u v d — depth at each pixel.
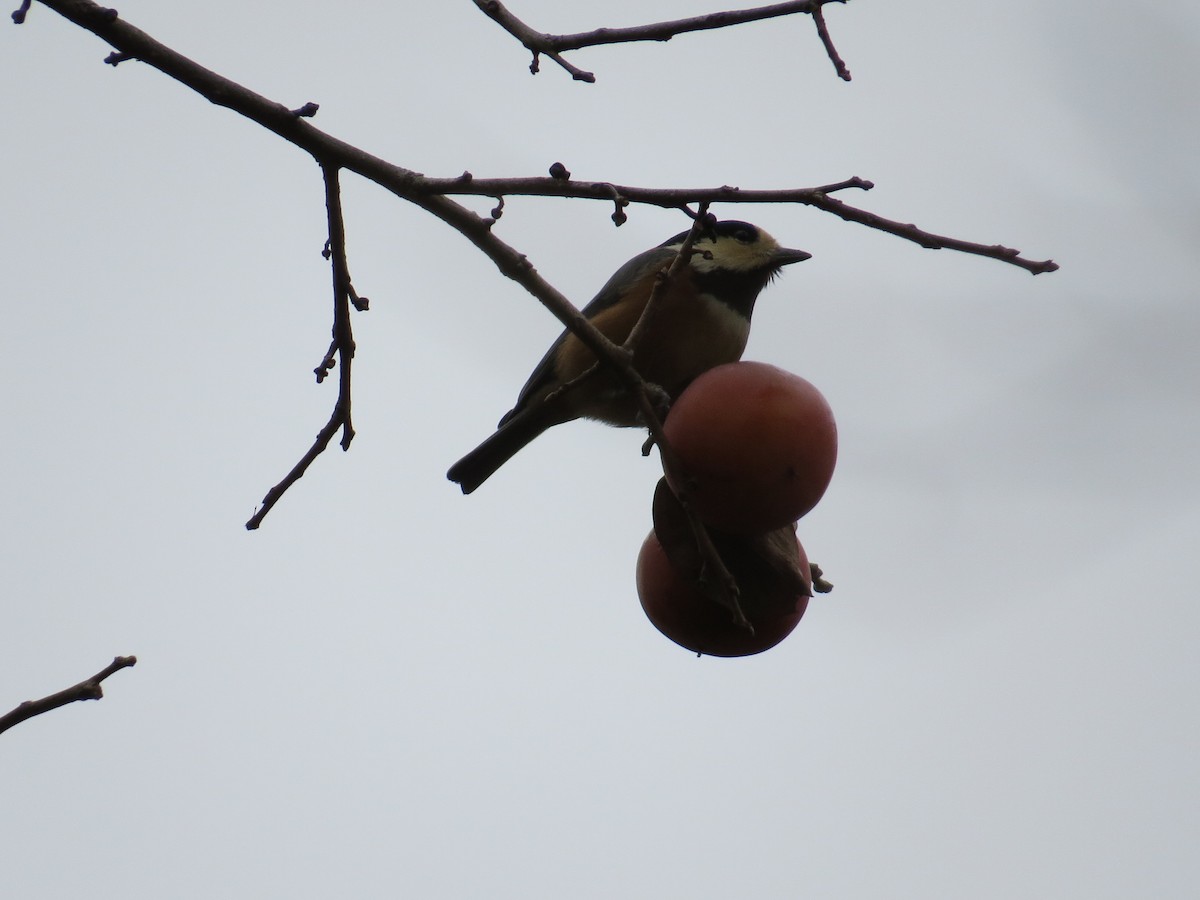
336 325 6.64
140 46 5.82
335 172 6.14
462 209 5.78
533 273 5.67
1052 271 5.52
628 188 5.69
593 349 5.71
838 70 5.67
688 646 6.19
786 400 5.59
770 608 5.90
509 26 6.36
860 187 5.57
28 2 5.62
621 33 6.20
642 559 6.34
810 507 5.66
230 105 5.98
